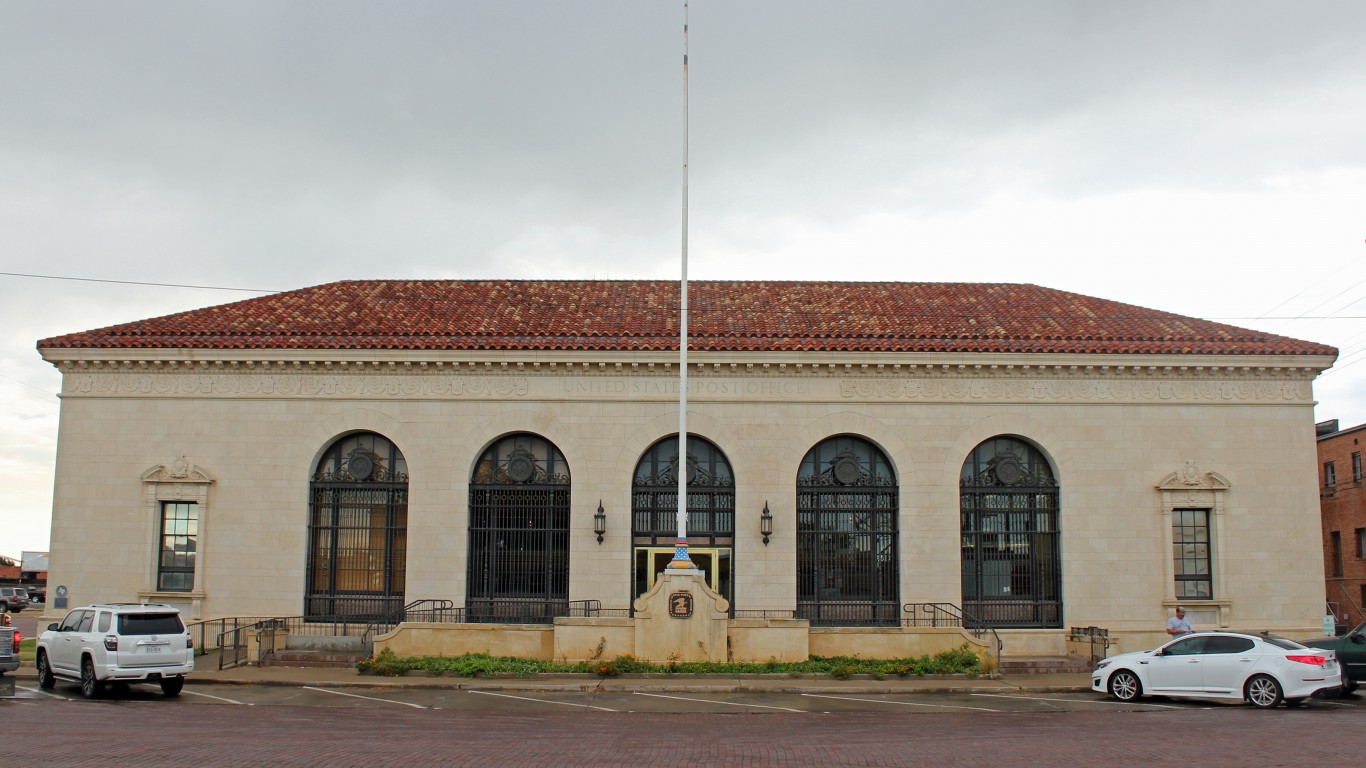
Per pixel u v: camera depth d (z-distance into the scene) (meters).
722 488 33.56
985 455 33.94
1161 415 33.53
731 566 33.19
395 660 28.25
